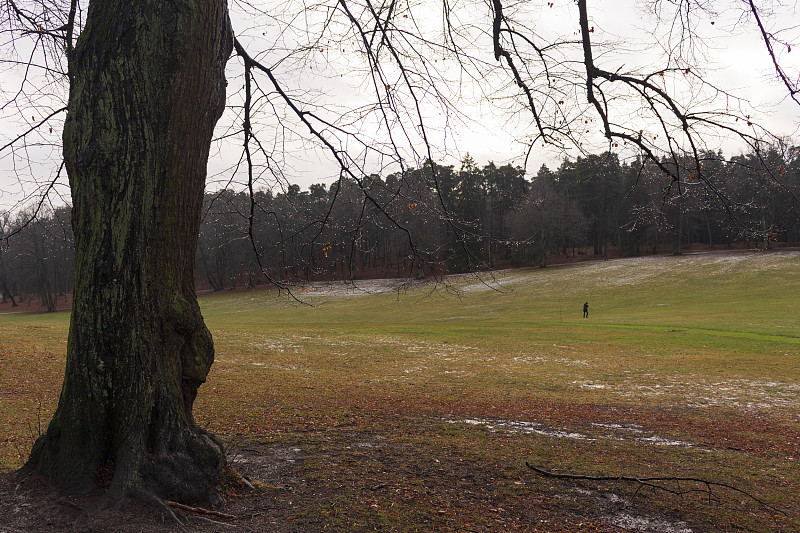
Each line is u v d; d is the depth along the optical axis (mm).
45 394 11562
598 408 12289
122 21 3674
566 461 6508
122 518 3291
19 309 61844
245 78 5219
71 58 3965
